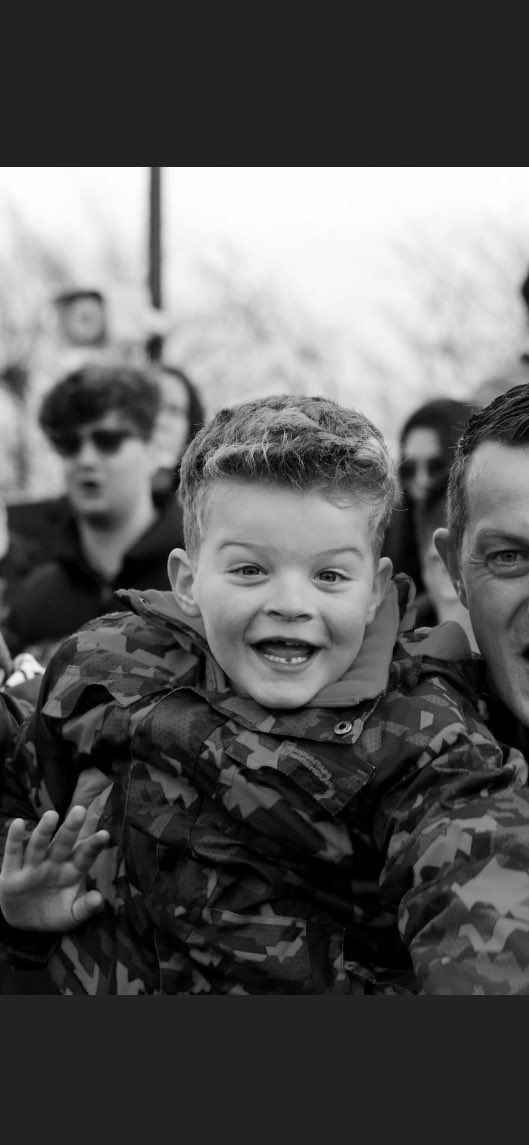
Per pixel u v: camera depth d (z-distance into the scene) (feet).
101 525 15.40
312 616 5.36
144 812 5.63
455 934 4.89
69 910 5.67
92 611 15.37
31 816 6.28
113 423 15.47
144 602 6.15
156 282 24.77
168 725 5.66
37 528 17.37
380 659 5.63
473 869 4.99
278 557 5.37
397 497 6.09
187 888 5.47
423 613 12.22
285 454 5.37
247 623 5.41
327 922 5.45
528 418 5.58
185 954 5.50
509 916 4.85
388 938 5.52
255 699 5.53
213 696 5.67
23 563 17.19
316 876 5.45
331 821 5.39
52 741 6.08
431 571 12.36
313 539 5.36
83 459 15.39
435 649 5.85
